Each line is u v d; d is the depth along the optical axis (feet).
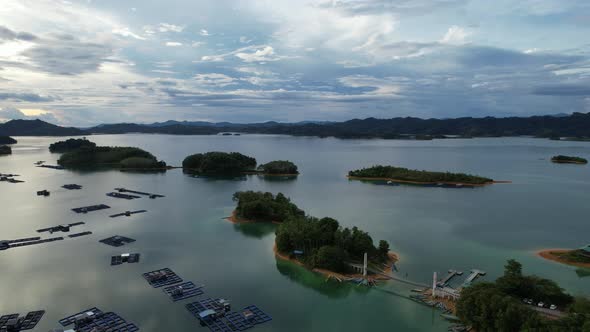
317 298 321.11
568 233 490.49
